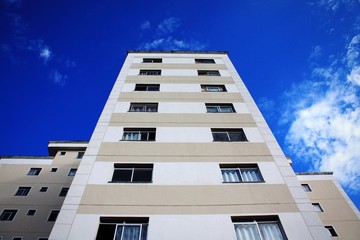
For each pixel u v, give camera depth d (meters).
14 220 24.06
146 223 9.98
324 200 25.16
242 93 18.59
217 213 10.24
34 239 22.83
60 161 30.50
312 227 9.81
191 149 13.39
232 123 15.52
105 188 11.05
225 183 11.61
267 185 11.65
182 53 25.12
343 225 22.69
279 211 10.48
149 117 15.58
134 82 19.30
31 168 29.38
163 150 13.23
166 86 18.95
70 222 9.57
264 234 9.88
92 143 13.44
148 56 24.16
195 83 19.56
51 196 26.45
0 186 26.86
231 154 13.27
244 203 10.73
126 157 12.73
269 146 13.91
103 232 9.58
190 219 9.95
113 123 14.97
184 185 11.38
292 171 12.42
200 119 15.62
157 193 10.95
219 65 22.78
